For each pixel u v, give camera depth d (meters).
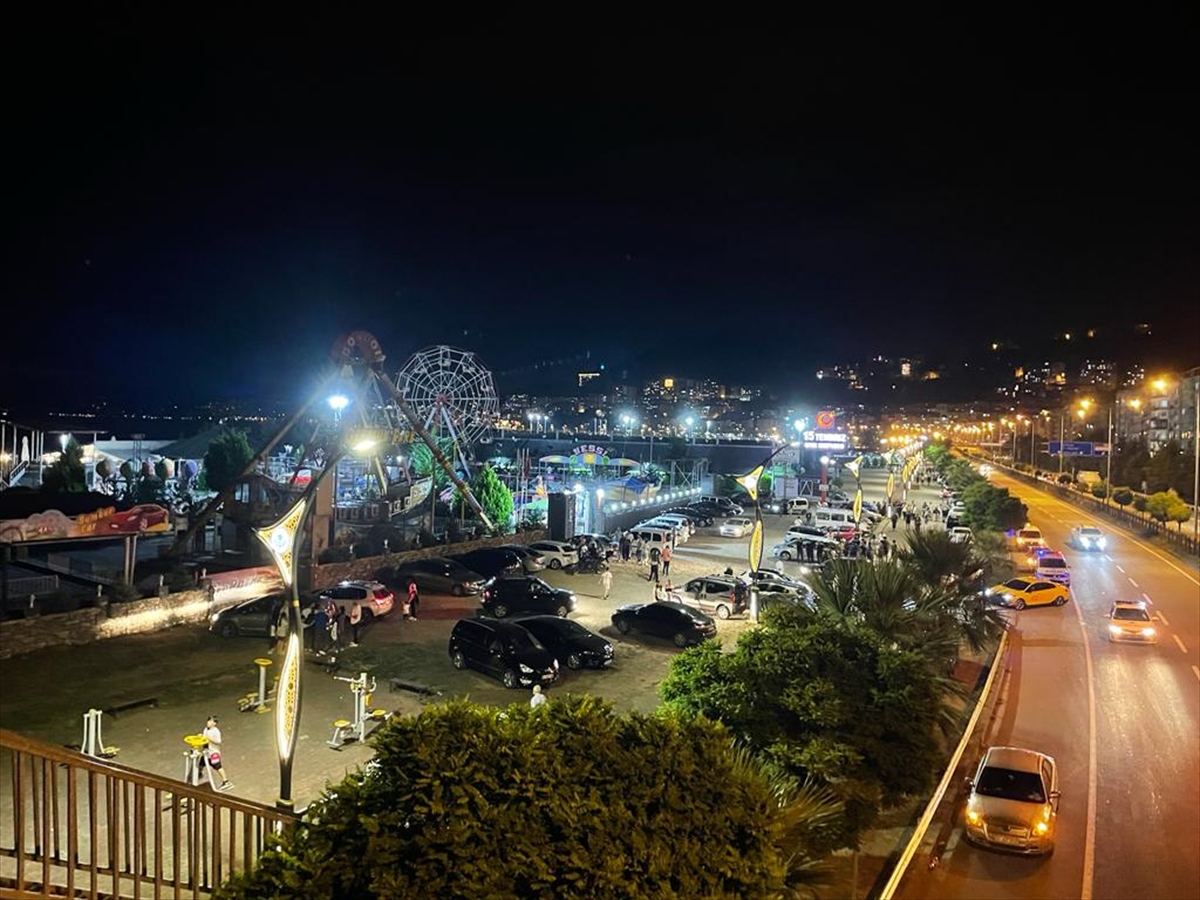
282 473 60.25
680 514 59.12
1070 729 22.23
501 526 47.19
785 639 14.62
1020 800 16.28
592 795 6.74
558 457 83.12
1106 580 44.28
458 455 54.03
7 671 22.16
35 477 59.41
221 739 18.27
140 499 50.25
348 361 40.22
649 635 28.56
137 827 8.42
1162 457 84.31
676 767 7.42
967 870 15.28
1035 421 143.38
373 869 5.82
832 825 11.02
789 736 13.16
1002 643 27.22
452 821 6.06
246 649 25.22
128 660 23.69
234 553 38.69
